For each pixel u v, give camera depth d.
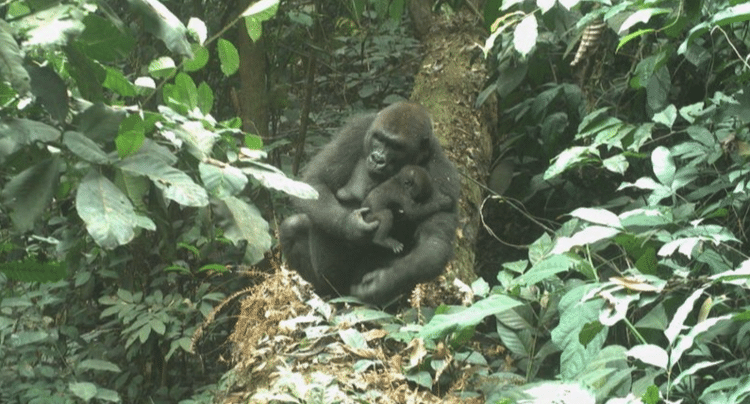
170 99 3.88
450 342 4.85
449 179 6.00
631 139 5.97
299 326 4.98
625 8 5.18
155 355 6.86
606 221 4.82
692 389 4.33
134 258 6.88
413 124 5.89
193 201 3.14
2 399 5.77
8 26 2.87
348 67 9.47
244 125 7.68
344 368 4.63
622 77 7.48
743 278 4.01
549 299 5.11
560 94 7.17
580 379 4.10
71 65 3.31
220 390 5.05
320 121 8.97
